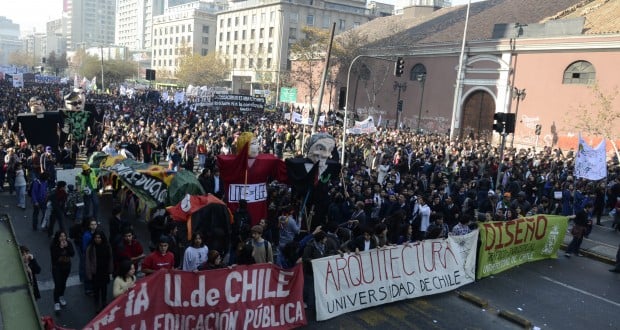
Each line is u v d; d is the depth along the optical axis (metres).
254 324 8.11
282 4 90.50
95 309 8.84
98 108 34.38
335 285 9.18
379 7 109.00
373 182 14.81
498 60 39.31
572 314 10.23
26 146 17.45
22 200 14.83
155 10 175.88
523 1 46.91
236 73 102.00
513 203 15.17
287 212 11.23
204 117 33.81
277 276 8.35
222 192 14.63
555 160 27.02
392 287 9.96
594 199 18.34
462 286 11.30
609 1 37.75
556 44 35.34
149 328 7.24
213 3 128.88
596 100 32.69
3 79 63.41
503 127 17.36
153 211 12.39
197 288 7.60
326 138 13.03
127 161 14.00
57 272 8.54
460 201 15.38
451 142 30.20
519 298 10.85
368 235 9.95
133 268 7.61
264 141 25.34
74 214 13.44
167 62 128.88
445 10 56.78
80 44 195.50
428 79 46.28
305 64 61.91
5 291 5.19
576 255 14.62
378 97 52.50
